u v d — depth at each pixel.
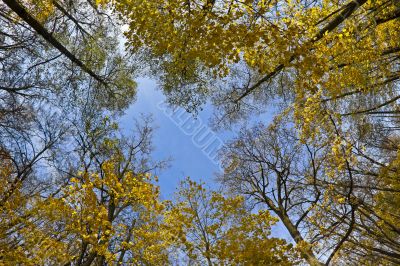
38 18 9.57
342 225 7.67
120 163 8.58
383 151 10.38
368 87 7.80
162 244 7.04
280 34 5.34
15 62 9.98
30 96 10.21
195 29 5.39
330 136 7.64
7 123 9.85
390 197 8.58
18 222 6.68
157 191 7.21
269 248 6.47
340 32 7.09
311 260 6.43
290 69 7.52
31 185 9.57
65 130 10.05
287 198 9.41
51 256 6.17
